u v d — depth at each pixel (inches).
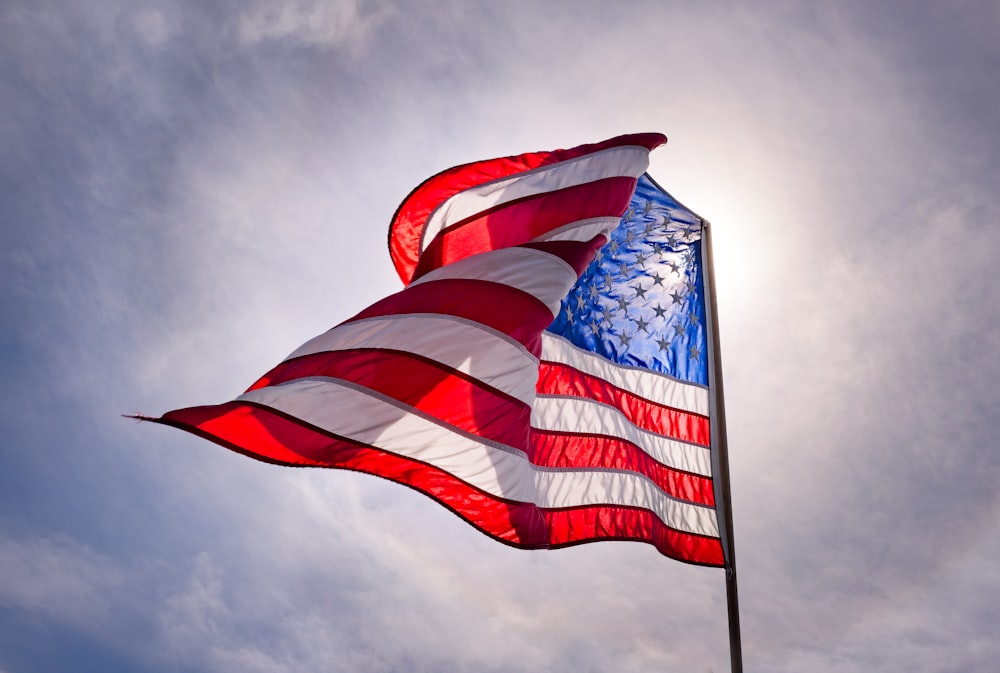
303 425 236.8
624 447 319.6
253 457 228.1
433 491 241.6
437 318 261.3
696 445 331.6
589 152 334.3
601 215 317.7
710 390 340.8
